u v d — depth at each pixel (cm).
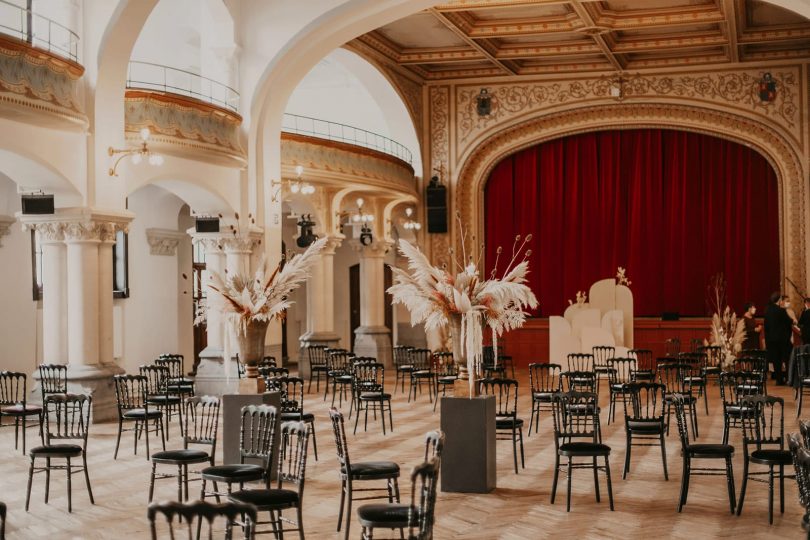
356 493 852
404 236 2380
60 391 1240
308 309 2059
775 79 2134
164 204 1880
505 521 748
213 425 789
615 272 2308
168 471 954
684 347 2098
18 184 1255
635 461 1005
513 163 2367
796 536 699
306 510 788
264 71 1574
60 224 1277
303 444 651
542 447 1101
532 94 2275
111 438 1159
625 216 2306
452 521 748
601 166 2320
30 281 1555
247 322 912
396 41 2050
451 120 2323
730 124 2183
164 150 1373
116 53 1273
